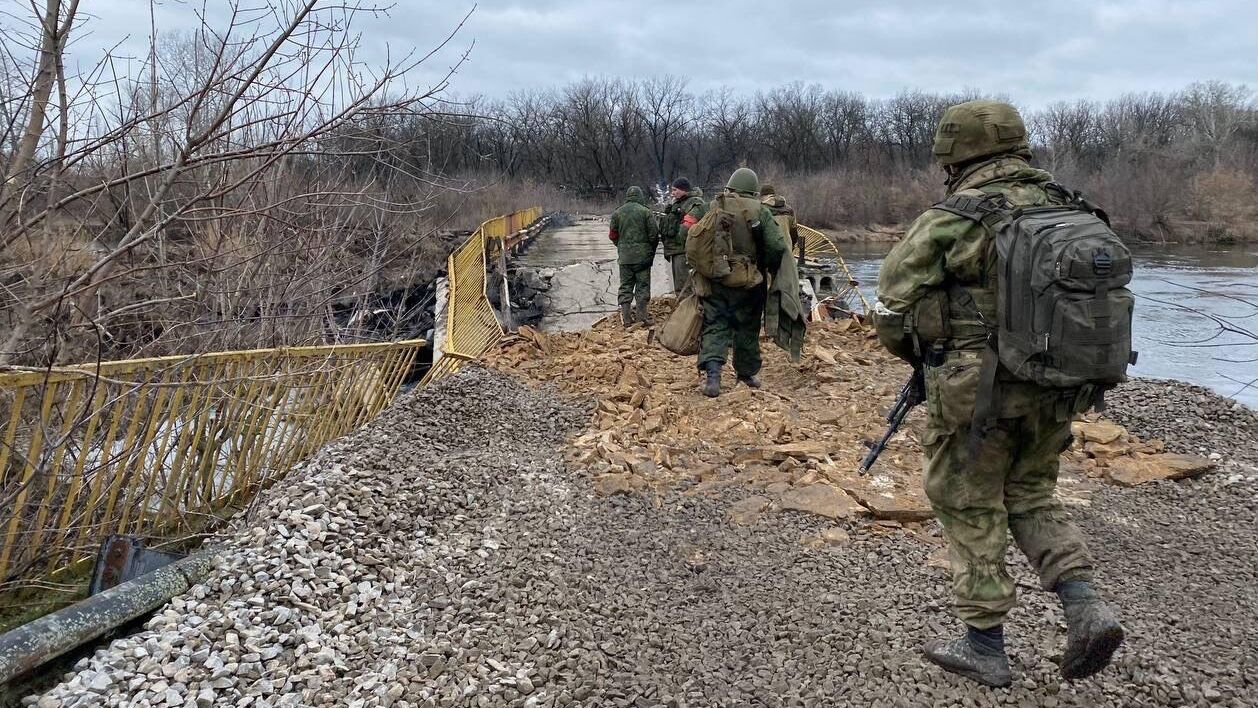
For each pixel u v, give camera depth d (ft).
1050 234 8.58
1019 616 11.66
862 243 177.37
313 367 19.69
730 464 18.35
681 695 10.00
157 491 15.60
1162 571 13.52
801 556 13.94
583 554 14.16
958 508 9.84
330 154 15.94
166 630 10.95
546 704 9.79
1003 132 9.68
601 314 45.21
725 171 282.56
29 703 9.50
